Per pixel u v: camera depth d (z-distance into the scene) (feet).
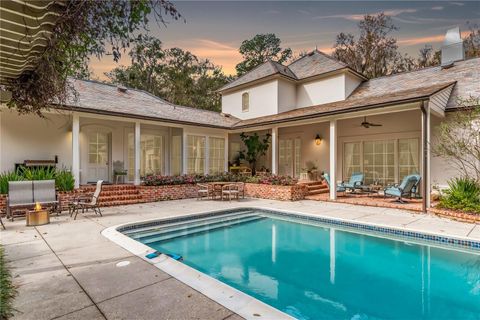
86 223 26.43
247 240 25.99
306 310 13.75
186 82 114.42
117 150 49.24
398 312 13.51
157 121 44.98
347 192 49.14
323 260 20.72
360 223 27.58
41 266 15.33
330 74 55.06
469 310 13.58
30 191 29.60
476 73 41.22
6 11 8.71
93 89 49.11
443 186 39.09
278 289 16.10
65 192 34.78
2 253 15.25
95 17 10.28
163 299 11.57
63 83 14.20
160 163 55.52
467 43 80.74
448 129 33.30
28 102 15.10
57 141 40.75
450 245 22.11
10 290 11.89
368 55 93.09
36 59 12.40
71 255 17.16
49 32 10.55
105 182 47.88
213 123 54.44
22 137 38.09
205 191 44.75
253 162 64.13
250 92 63.67
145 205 38.75
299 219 32.78
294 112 53.11
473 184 30.50
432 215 30.45
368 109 35.22
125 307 10.94
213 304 11.14
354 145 50.16
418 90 37.81
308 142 56.70
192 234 28.02
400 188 36.37
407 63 92.68
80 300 11.52
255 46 120.67
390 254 21.48
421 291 15.65
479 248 20.79
